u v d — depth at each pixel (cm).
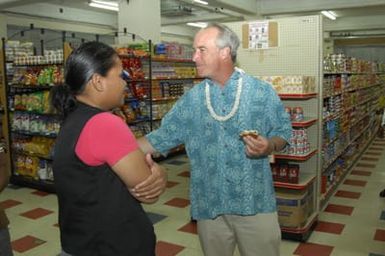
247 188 180
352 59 652
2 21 1052
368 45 1838
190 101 188
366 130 866
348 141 630
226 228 192
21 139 580
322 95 392
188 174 643
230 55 177
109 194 130
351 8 1015
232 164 180
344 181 597
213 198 186
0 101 598
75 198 130
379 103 1168
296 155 354
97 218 130
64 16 1215
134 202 137
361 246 361
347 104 605
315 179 403
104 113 131
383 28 1426
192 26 1738
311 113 393
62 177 131
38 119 540
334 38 1811
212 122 182
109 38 1427
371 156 789
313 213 407
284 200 364
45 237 385
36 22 1175
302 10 1050
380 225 414
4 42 582
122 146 127
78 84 131
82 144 126
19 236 387
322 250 352
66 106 135
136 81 637
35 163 562
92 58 130
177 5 1155
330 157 493
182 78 768
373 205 482
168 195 525
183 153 812
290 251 349
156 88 704
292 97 348
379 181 596
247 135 161
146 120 671
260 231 184
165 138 193
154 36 799
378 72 1123
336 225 414
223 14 1208
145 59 657
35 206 479
